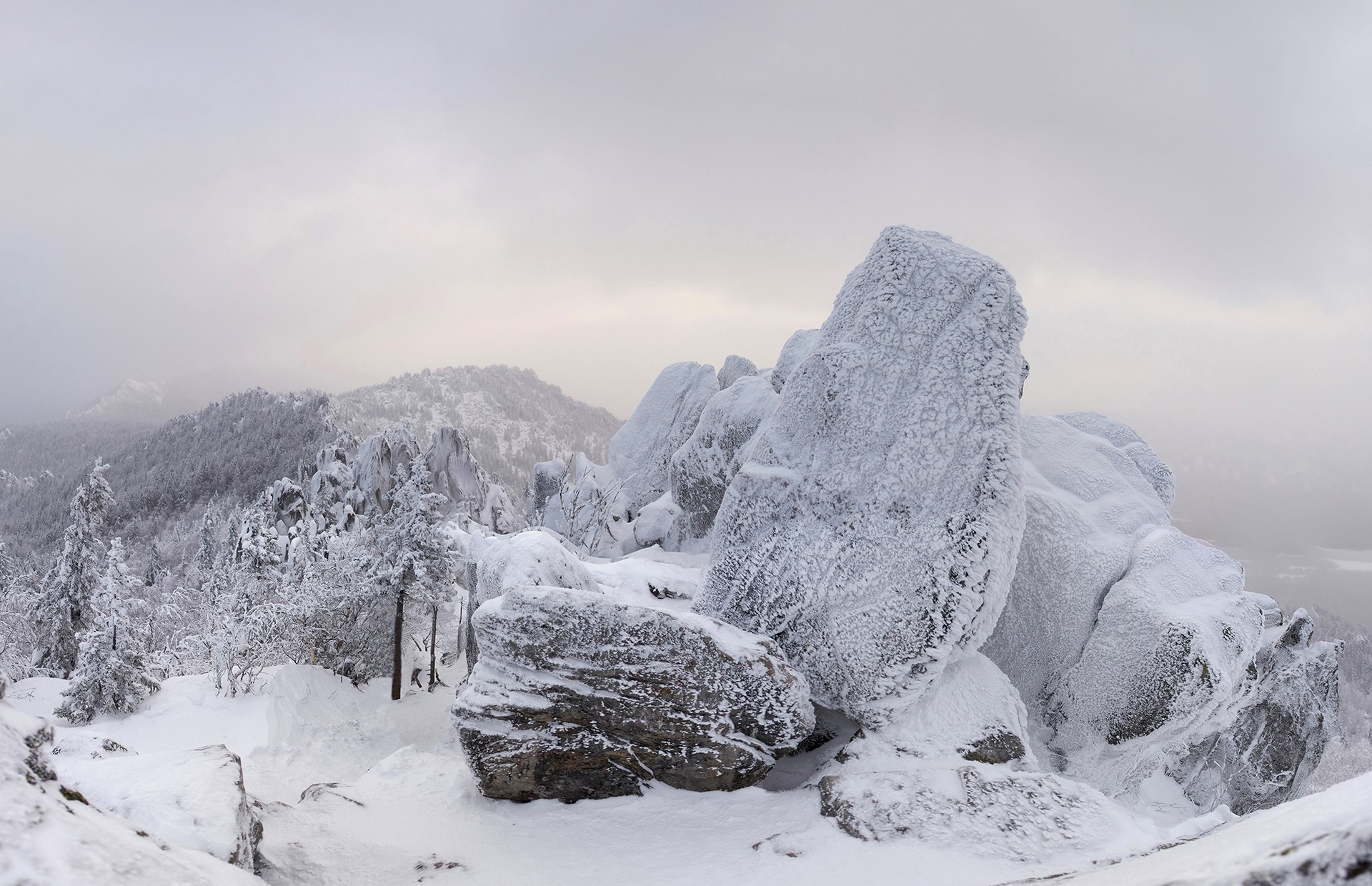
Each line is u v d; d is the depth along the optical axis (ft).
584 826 34.78
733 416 77.77
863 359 44.37
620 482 107.14
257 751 83.87
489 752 36.70
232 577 153.17
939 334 43.01
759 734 38.34
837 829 31.83
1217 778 57.00
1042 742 45.09
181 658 135.54
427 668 133.18
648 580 57.06
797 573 43.73
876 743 39.78
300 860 28.30
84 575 129.70
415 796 38.29
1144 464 56.59
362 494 261.85
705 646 37.70
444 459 278.26
